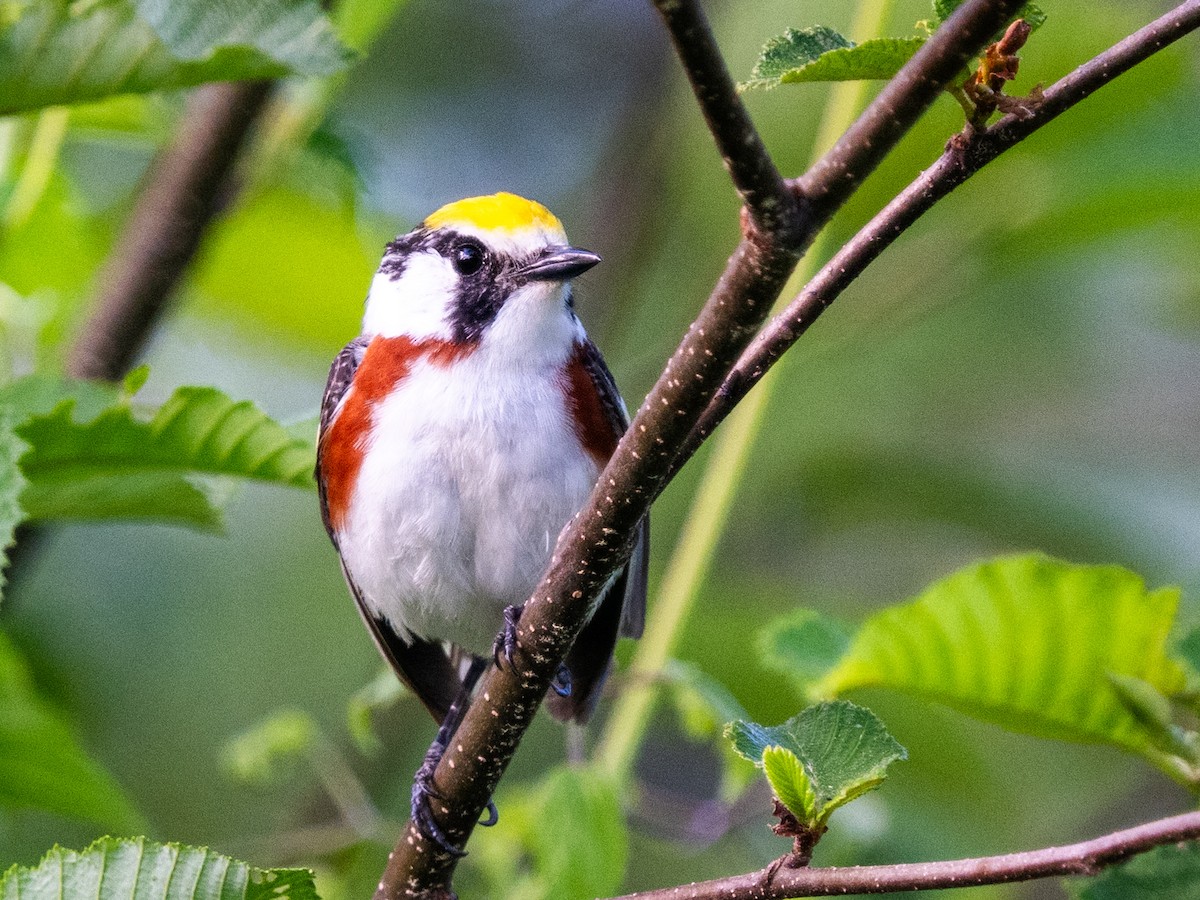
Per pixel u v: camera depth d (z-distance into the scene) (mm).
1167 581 12461
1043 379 14547
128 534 14320
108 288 10094
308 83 10078
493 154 15516
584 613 5887
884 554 14586
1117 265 14023
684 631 11445
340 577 14492
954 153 4996
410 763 14094
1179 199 10711
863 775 5023
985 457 13758
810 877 5055
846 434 13812
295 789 13820
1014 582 6512
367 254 12469
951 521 13453
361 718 9609
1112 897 4746
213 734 13859
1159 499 13320
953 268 11531
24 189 9328
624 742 9047
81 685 13328
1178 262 13281
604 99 15875
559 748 14094
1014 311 14477
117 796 8359
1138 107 10547
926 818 10500
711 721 8891
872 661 6957
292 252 12586
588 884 8273
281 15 6105
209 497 7969
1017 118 4859
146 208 10125
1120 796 12531
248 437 7637
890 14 9906
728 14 11703
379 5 9273
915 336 14258
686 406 5148
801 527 14344
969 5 4297
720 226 13008
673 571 9359
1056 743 12727
